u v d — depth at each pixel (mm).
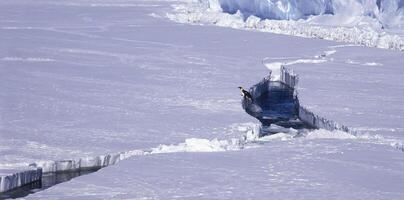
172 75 113000
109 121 83000
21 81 103500
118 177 64312
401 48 146250
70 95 95688
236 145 76062
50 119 82812
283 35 166625
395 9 174875
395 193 61062
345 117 87062
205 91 101500
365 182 63812
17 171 63781
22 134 76062
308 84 107562
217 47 145625
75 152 70438
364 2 179125
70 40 148500
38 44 140000
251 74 115750
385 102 96125
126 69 116750
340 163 69125
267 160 70188
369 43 152625
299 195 60406
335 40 159875
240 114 88375
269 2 192750
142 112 87875
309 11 188375
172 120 84500
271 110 99250
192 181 63531
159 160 69500
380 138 78188
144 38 157000
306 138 79625
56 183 65125
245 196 59969
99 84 103875
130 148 72438
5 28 165250
